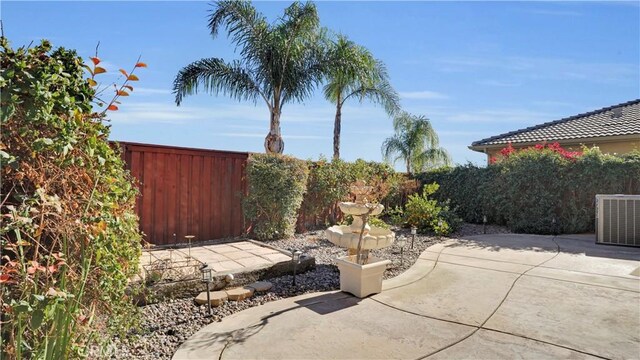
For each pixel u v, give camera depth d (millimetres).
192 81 10766
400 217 10172
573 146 12836
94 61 2238
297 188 8281
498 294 4520
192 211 7293
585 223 9758
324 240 7992
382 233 5023
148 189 6691
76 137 2172
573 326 3564
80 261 2227
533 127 15766
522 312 3924
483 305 4129
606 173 9508
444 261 6227
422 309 3990
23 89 1808
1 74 1713
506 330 3459
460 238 8719
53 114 2055
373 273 4453
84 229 2121
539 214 10023
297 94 11219
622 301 4270
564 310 3988
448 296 4434
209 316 3742
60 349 2041
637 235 7660
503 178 10898
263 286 4602
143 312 3717
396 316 3781
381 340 3221
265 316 3744
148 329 3369
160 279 4168
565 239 8727
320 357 2904
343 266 4562
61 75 2156
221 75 10820
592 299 4340
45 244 2152
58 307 1947
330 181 9781
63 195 2137
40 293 1928
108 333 2770
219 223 7703
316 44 11414
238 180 8023
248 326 3484
